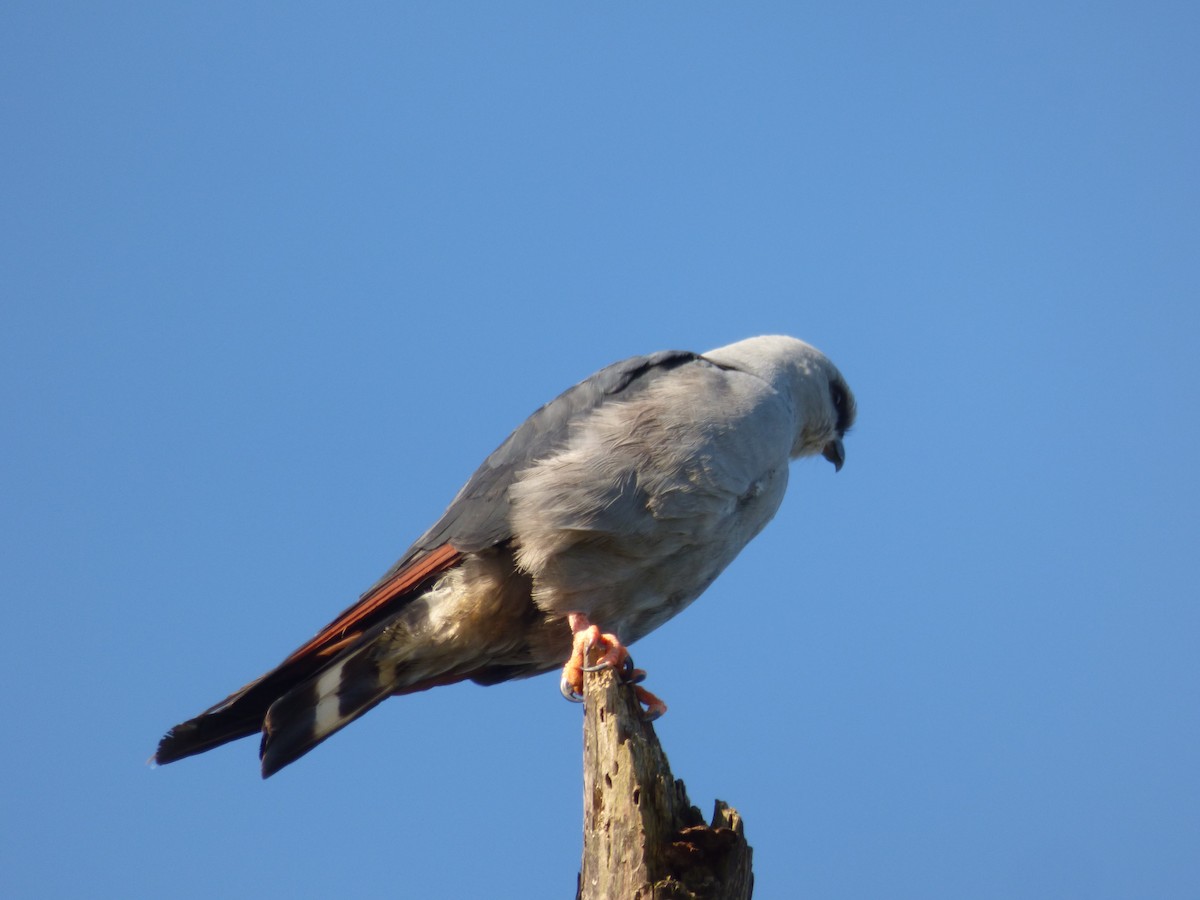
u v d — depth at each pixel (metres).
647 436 10.34
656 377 10.80
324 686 11.02
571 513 10.31
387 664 11.14
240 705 10.90
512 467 10.79
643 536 10.44
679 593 11.15
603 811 7.65
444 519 11.17
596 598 10.70
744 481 10.58
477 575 10.77
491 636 11.00
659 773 7.67
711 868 7.32
